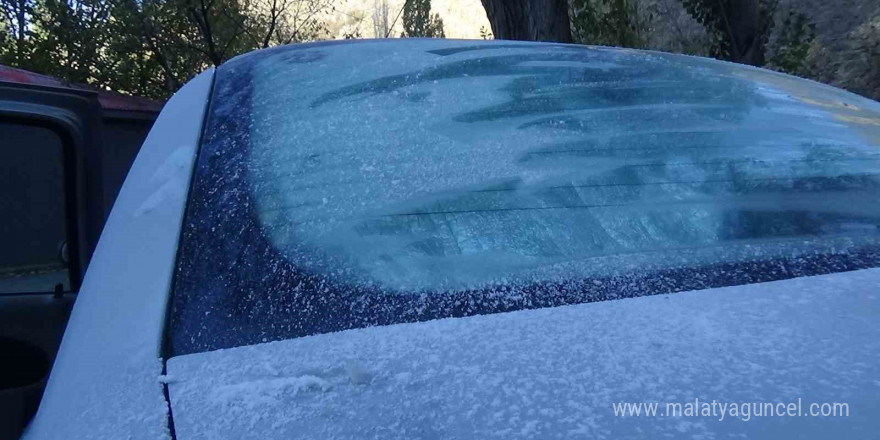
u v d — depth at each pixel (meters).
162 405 1.00
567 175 1.48
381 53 2.01
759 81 2.12
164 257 1.23
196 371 1.05
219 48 11.23
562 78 1.92
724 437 0.97
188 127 1.57
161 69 10.84
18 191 2.21
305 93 1.69
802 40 9.56
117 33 10.10
